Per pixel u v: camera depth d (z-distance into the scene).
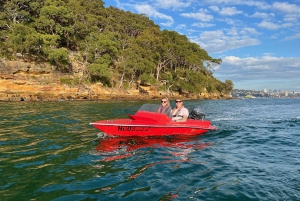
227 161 5.90
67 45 49.16
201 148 7.23
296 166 5.53
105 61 45.62
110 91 43.97
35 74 35.38
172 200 3.76
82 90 38.94
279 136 9.27
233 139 8.66
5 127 9.66
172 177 4.74
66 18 48.59
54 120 11.91
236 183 4.46
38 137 7.93
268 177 4.79
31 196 3.78
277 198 3.88
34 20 46.72
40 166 5.16
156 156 6.20
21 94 31.27
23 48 35.28
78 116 13.91
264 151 6.98
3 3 47.75
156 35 73.19
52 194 3.86
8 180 4.38
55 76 37.69
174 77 65.25
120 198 3.78
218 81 86.81
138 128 8.23
